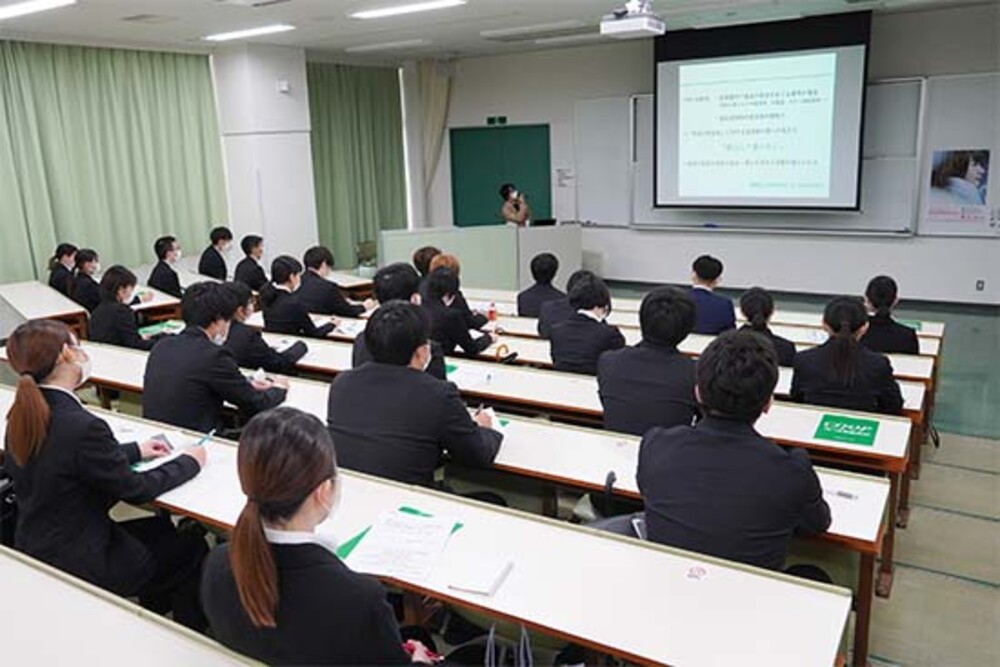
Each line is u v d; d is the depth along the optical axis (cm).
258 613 123
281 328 454
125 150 747
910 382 347
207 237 820
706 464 177
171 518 244
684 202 852
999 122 696
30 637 154
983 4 685
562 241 866
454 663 178
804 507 174
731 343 179
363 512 201
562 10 644
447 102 1027
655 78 840
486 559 178
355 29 718
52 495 200
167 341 289
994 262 722
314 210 862
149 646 150
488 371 349
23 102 672
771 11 692
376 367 231
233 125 811
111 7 561
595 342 348
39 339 203
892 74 740
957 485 372
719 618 154
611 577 170
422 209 1062
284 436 126
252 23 661
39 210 692
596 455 245
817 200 773
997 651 252
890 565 280
